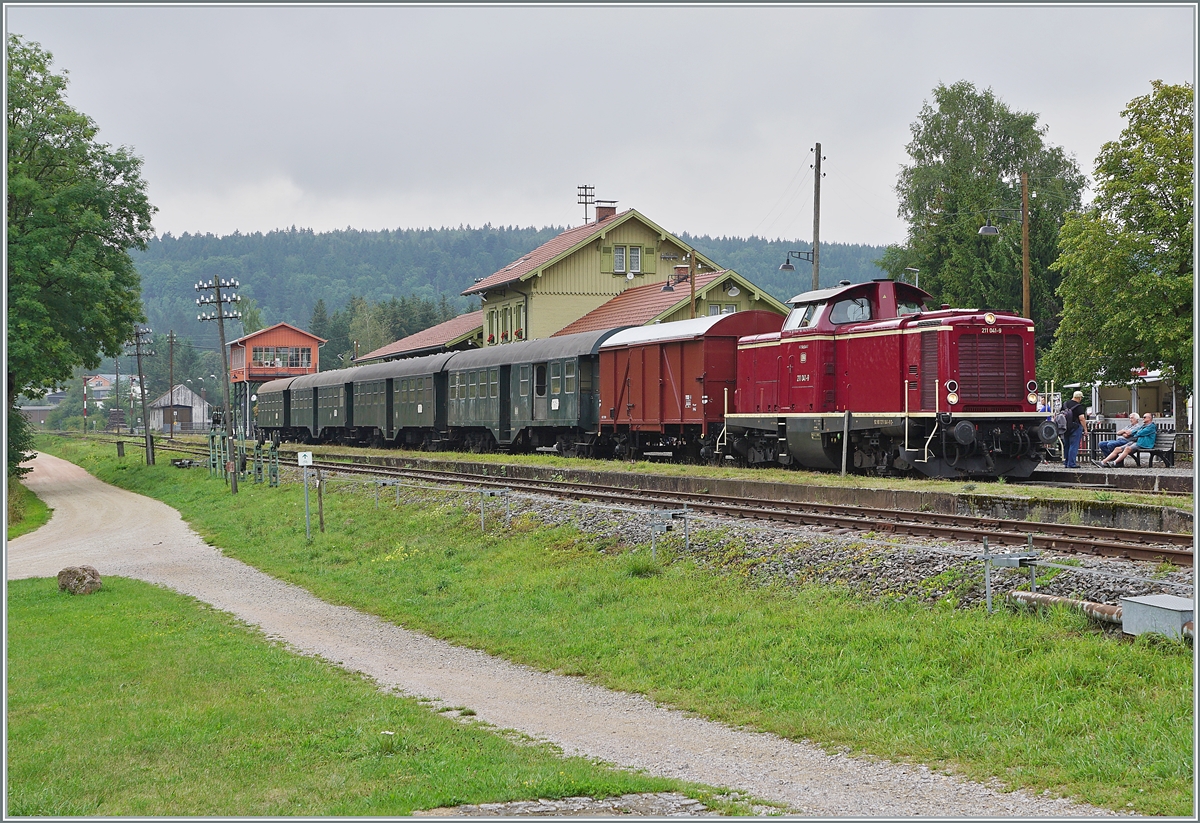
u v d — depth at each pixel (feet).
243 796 30.07
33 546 103.65
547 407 126.62
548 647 48.88
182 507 131.95
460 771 31.58
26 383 150.61
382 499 101.86
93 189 152.87
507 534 75.66
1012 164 195.93
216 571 79.97
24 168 148.77
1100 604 38.73
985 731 32.83
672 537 62.95
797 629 44.57
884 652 40.34
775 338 91.76
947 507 64.69
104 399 541.75
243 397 323.78
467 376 147.23
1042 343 188.85
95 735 36.91
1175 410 115.65
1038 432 76.74
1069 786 28.55
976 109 197.06
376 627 57.06
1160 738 29.86
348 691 42.50
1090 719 32.07
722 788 29.94
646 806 28.17
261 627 57.82
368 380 181.37
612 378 115.65
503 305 190.49
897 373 79.56
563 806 28.27
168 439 291.17
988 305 182.91
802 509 69.05
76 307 152.56
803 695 38.22
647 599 53.72
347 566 76.28
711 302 155.84
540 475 103.35
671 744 34.81
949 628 40.63
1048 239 185.26
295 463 154.20
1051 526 54.75
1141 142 113.70
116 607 64.23
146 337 206.49
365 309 537.65
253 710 39.50
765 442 95.14
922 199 195.42
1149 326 110.22
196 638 54.24
